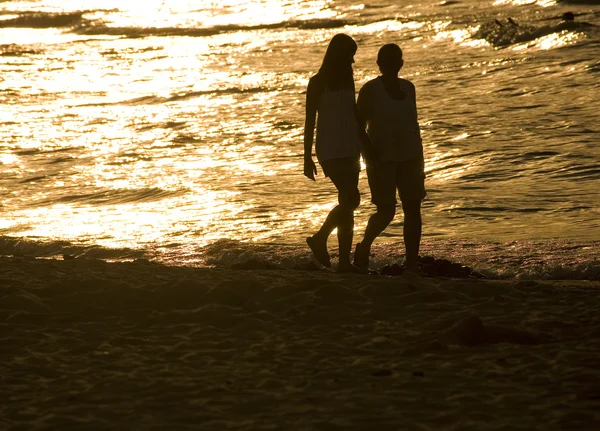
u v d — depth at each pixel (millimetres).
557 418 15484
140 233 44812
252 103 94750
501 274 33188
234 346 20828
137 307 24422
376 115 28625
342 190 29172
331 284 25406
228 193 55625
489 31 126562
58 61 134500
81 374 18766
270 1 185625
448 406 16281
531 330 21562
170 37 158750
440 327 22062
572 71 97875
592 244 37625
